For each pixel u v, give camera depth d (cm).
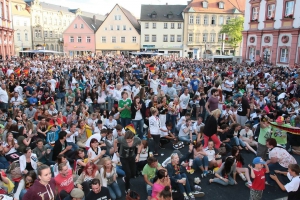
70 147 877
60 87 1697
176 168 724
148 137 1066
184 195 698
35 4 7094
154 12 6303
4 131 930
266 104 1345
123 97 1082
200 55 6288
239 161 813
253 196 660
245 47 3834
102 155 775
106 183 694
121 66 2912
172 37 6300
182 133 1097
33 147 898
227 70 2739
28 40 6925
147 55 5759
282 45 3188
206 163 839
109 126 1102
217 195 732
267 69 2680
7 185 672
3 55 3841
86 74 2089
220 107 1255
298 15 2966
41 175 503
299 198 597
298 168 602
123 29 6425
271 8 3366
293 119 1130
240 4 6644
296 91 1684
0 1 3794
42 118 1046
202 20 6150
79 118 1097
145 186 777
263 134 884
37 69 2556
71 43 6650
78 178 682
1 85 1330
